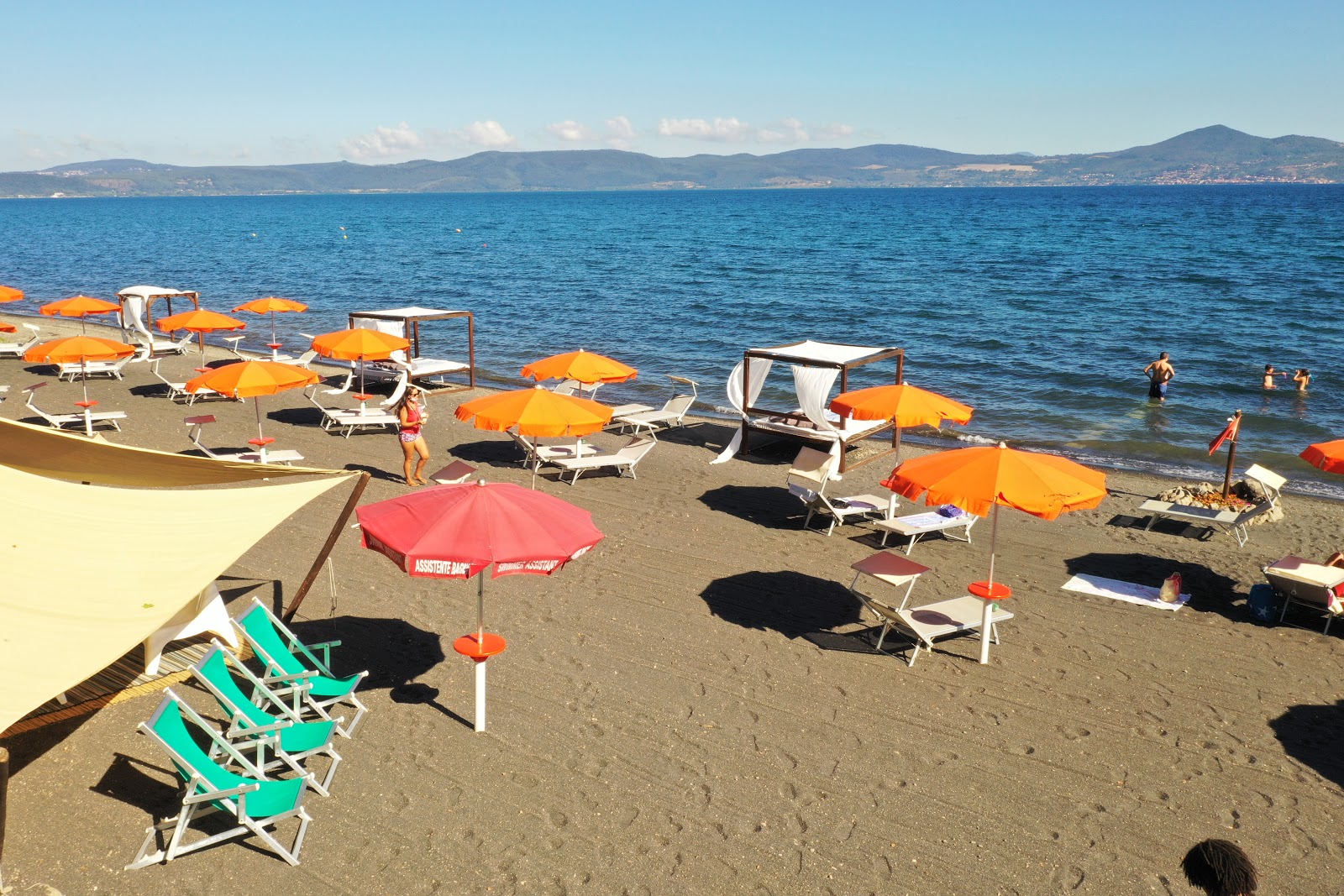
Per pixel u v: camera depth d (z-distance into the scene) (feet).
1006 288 144.25
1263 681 28.04
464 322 115.34
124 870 18.71
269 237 307.99
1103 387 77.61
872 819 21.17
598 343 101.71
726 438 59.00
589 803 21.49
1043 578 36.22
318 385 72.02
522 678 27.35
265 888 18.38
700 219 417.08
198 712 24.49
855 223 365.20
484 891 18.53
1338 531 42.37
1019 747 24.31
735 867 19.48
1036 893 18.95
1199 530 42.32
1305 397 73.56
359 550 37.32
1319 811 21.79
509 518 22.29
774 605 33.06
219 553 21.99
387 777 22.29
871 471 50.80
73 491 24.91
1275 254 193.67
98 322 118.93
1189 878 11.92
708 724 25.04
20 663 17.90
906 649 29.81
